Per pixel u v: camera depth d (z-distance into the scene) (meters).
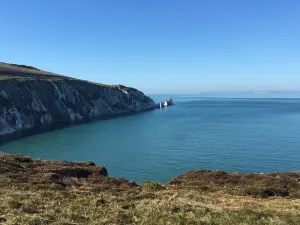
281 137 112.19
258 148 91.19
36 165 38.03
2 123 124.75
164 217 18.91
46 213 18.66
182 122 164.62
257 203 24.12
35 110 151.75
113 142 104.44
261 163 73.56
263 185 33.50
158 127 143.62
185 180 36.97
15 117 134.50
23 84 156.00
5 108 132.62
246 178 37.03
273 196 29.53
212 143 100.12
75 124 155.50
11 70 190.75
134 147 95.00
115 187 29.56
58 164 40.09
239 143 99.88
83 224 17.42
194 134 120.62
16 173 31.36
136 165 72.69
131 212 19.83
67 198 22.95
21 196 22.19
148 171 67.25
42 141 106.31
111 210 20.20
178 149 90.75
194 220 18.20
